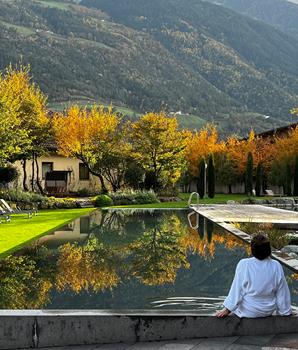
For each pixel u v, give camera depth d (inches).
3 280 276.1
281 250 381.7
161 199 1189.1
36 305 222.4
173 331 176.6
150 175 1267.2
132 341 174.7
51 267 315.9
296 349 162.7
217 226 594.6
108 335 173.6
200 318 177.8
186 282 273.1
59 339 171.2
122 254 372.5
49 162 1315.2
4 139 813.2
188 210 908.6
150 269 310.5
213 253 376.2
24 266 319.3
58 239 464.1
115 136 1232.8
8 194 909.2
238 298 179.0
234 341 172.7
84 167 1366.9
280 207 1138.7
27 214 762.2
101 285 264.2
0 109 814.5
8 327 168.7
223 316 178.9
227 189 1796.3
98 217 738.8
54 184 1253.1
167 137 1248.8
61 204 964.6
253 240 183.0
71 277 284.7
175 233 521.3
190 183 1834.4
